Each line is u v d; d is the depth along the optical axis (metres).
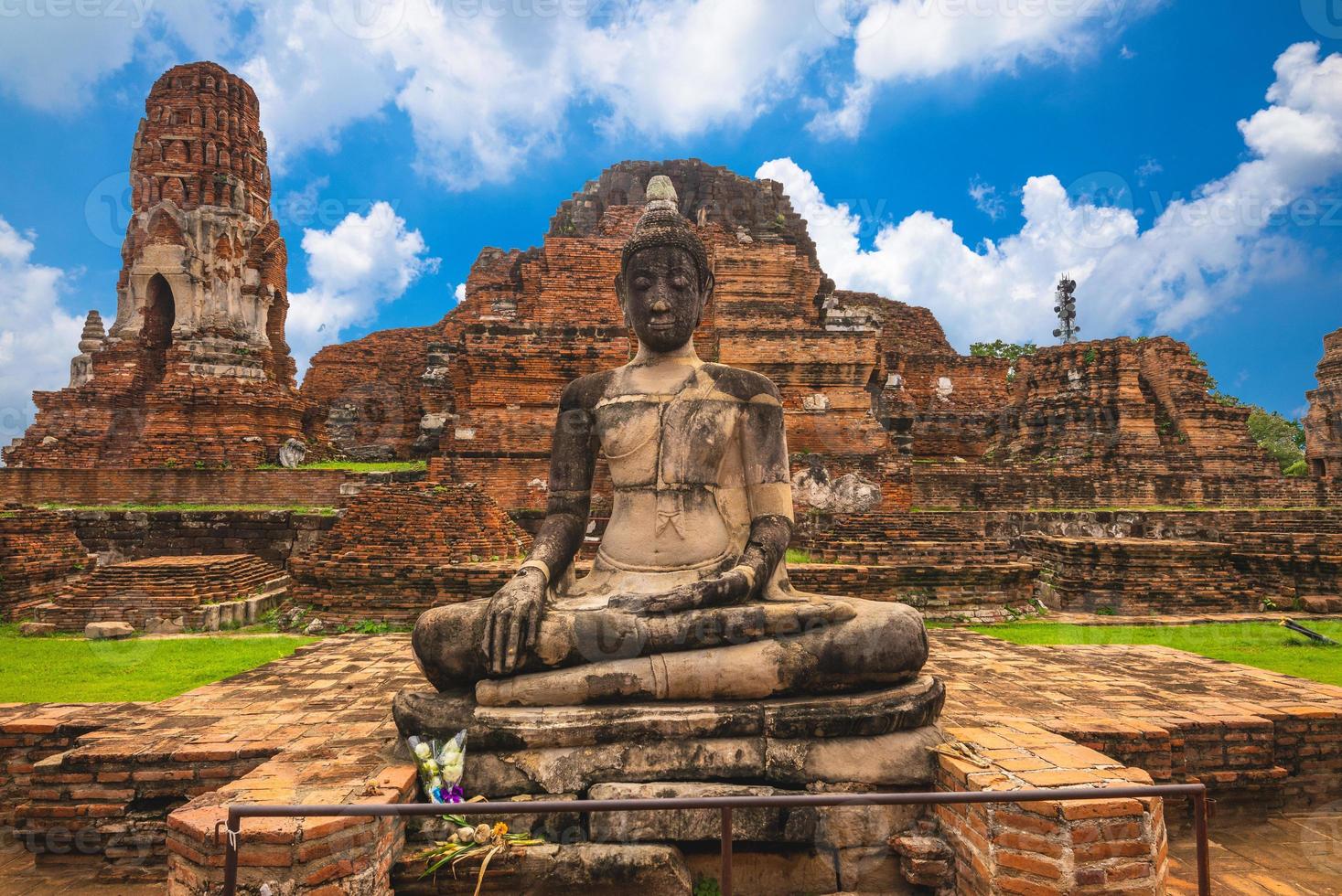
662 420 5.79
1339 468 30.48
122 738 5.49
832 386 17.16
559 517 5.87
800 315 18.89
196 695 6.80
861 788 4.61
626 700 4.77
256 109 23.28
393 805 3.44
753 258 19.09
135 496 18.66
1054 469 27.25
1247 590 13.45
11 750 5.87
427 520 12.45
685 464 5.69
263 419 20.91
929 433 31.59
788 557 14.36
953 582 12.40
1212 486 26.53
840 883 4.55
